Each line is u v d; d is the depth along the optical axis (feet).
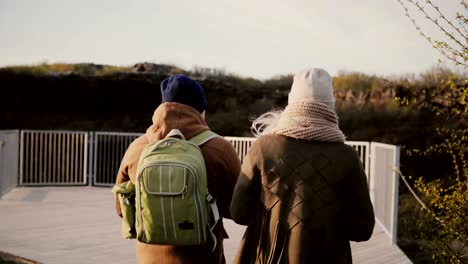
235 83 89.76
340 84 79.41
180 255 6.69
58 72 82.89
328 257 5.82
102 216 25.48
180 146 6.55
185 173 6.21
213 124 75.72
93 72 86.38
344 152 6.03
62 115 80.59
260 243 6.01
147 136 7.22
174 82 7.19
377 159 24.18
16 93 79.66
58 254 17.40
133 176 6.97
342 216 6.01
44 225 22.74
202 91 7.48
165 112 7.06
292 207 5.85
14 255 17.01
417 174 52.11
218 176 6.94
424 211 10.91
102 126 79.30
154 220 6.22
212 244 6.84
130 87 82.53
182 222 6.20
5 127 75.87
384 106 69.82
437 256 10.41
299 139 6.07
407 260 17.51
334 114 6.20
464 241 9.73
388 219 21.06
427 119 63.36
